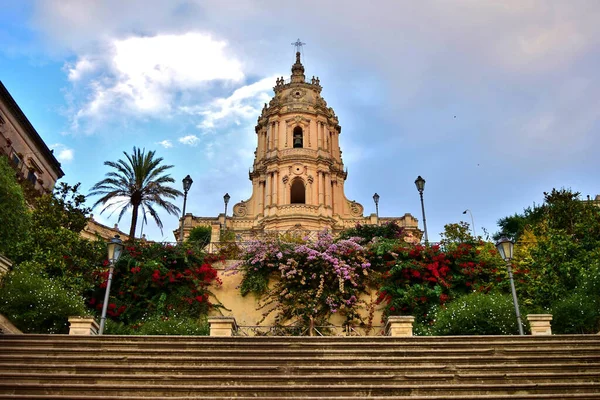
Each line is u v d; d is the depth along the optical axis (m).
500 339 13.48
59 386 10.91
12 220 18.61
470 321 16.72
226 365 12.16
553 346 13.20
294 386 11.08
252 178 52.72
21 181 31.05
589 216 25.88
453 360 12.36
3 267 18.05
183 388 10.98
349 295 22.11
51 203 26.22
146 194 31.89
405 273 22.25
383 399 10.73
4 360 11.98
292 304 21.81
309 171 50.19
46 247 22.53
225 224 47.41
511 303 17.23
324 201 49.19
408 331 15.64
